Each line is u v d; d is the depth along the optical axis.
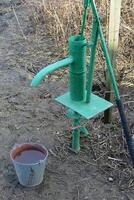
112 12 2.52
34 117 3.02
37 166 2.31
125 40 3.76
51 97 3.24
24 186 2.43
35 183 2.41
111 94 2.79
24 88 3.37
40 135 2.83
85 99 2.46
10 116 3.04
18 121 2.98
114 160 2.61
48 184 2.45
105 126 2.87
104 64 3.48
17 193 2.39
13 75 3.56
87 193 2.39
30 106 3.14
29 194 2.39
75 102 2.45
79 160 2.61
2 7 4.89
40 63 3.73
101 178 2.48
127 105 3.13
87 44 2.28
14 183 2.46
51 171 2.53
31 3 4.76
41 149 2.45
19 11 4.77
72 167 2.56
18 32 4.30
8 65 3.72
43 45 4.02
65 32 4.02
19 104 3.17
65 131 2.85
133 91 3.30
